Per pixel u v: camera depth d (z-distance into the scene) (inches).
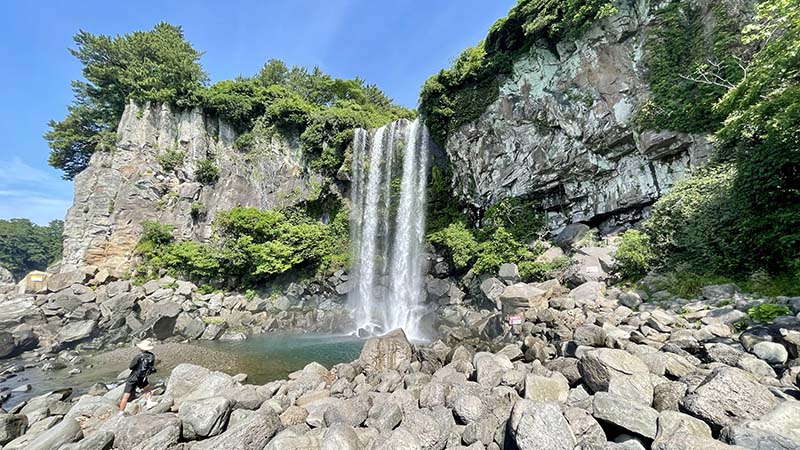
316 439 207.8
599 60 632.4
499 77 788.0
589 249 567.2
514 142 755.4
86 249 1047.0
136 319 826.2
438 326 674.2
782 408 147.8
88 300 900.6
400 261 919.7
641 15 591.2
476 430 204.7
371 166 1038.4
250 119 1275.8
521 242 703.1
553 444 161.0
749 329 262.2
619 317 377.4
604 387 214.4
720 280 384.2
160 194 1161.4
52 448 230.1
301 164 1168.2
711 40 516.1
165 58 1256.2
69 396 403.5
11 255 2471.7
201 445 221.1
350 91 1536.7
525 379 235.5
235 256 979.3
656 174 573.3
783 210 344.5
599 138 629.9
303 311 904.3
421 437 200.8
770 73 315.9
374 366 370.3
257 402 278.2
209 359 536.4
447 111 857.5
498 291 620.7
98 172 1129.4
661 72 559.5
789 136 322.7
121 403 302.0
